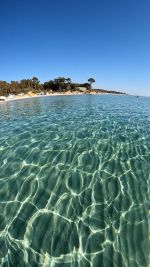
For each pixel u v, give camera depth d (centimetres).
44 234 446
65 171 668
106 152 813
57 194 565
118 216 497
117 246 422
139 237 442
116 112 1803
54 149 819
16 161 721
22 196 554
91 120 1359
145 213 507
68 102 2919
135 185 611
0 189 576
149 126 1247
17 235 441
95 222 479
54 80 7506
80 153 793
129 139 972
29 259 391
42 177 634
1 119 1399
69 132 1041
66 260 393
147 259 396
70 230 457
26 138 937
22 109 2005
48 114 1606
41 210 510
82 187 595
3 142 880
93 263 389
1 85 5034
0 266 374
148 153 820
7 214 494
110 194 571
